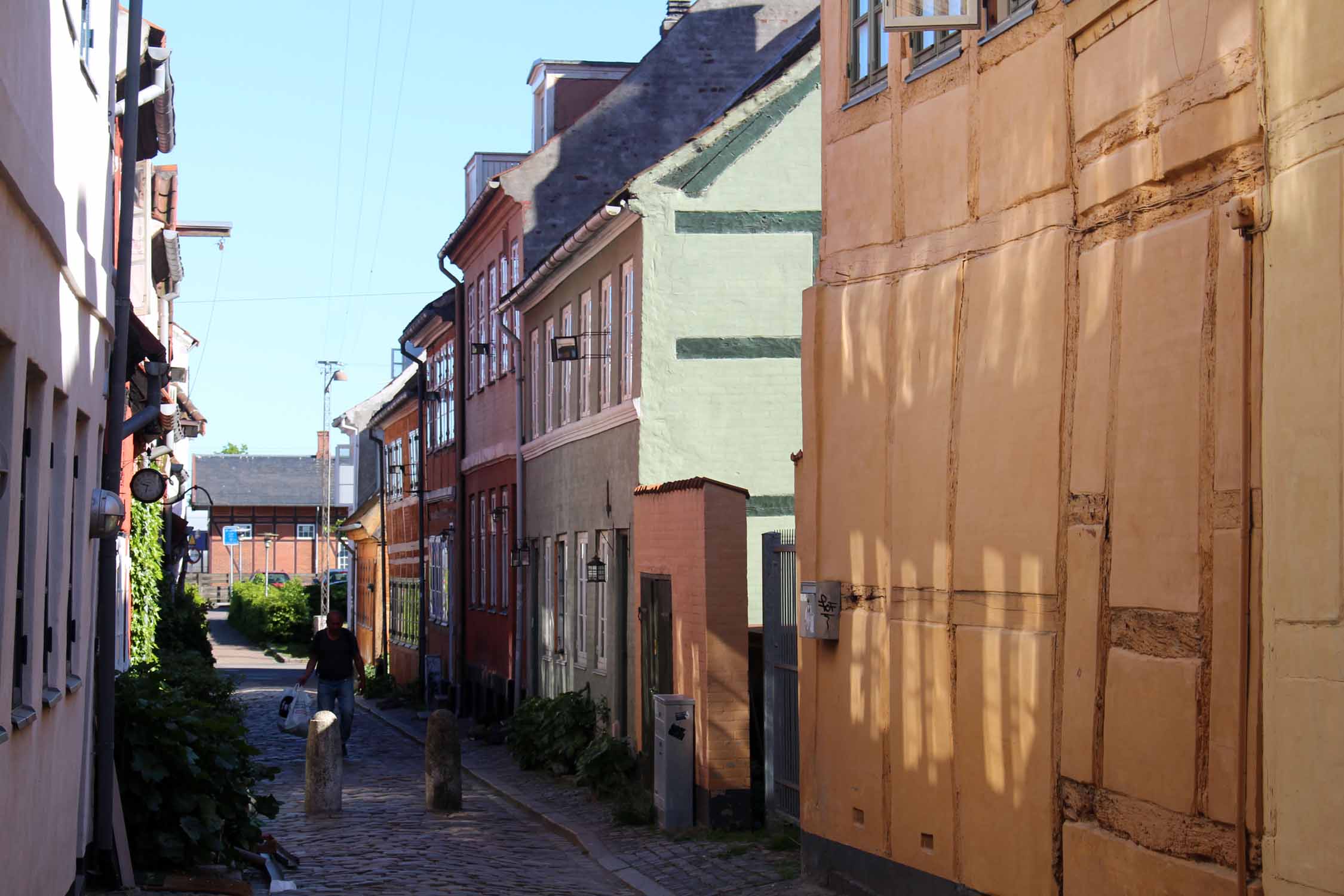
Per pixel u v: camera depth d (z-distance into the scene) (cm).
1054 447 826
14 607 745
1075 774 795
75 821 974
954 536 930
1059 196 836
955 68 953
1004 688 866
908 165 1009
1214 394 686
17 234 719
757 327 1852
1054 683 818
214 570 10450
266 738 2591
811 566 1126
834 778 1090
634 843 1348
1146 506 737
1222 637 676
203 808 1120
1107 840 764
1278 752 616
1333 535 580
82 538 998
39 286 792
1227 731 670
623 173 2731
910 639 979
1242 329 657
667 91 2769
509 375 2750
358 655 2170
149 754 1095
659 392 1831
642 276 1841
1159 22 740
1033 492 845
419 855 1309
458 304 3275
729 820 1364
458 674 3153
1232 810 664
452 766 1627
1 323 681
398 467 4241
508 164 3281
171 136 1839
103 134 1057
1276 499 619
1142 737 734
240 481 10581
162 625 2748
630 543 1877
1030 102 865
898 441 1005
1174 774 707
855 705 1060
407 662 4156
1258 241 650
